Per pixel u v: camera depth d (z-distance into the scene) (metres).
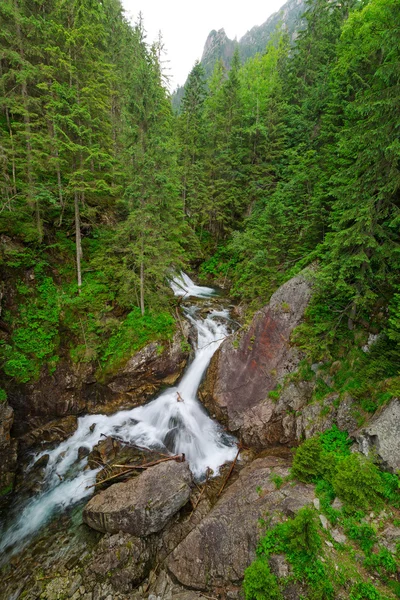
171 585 8.03
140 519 9.09
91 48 16.36
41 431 13.67
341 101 16.17
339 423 9.96
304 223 16.34
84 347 15.28
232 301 21.50
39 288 15.73
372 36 13.14
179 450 12.90
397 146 8.11
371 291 10.30
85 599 7.91
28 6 16.53
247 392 13.63
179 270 21.50
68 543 9.51
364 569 6.32
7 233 15.26
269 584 6.36
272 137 24.61
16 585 8.38
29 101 14.58
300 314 13.41
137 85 14.41
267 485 9.23
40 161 15.45
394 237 9.88
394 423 8.09
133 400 14.96
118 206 21.27
